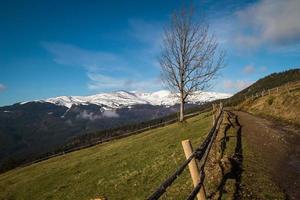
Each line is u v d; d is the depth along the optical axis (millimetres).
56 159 68375
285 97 57219
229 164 16797
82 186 32438
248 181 14992
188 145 10477
